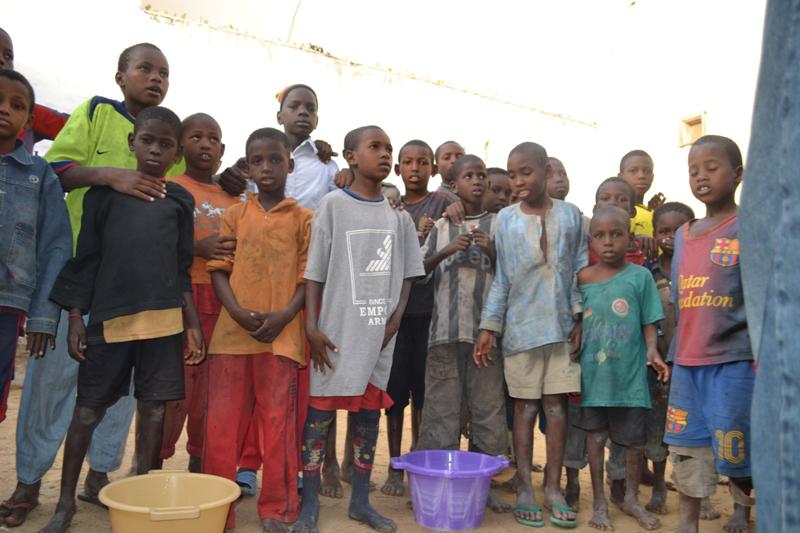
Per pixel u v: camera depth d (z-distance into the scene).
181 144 3.15
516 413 3.35
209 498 2.67
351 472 3.91
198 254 3.12
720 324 2.76
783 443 0.93
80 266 2.78
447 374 3.58
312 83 8.78
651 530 3.13
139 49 3.38
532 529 3.08
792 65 0.95
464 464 3.33
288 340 2.93
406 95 9.58
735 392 2.69
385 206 3.22
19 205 2.70
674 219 3.99
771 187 1.01
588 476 4.33
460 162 3.83
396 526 2.96
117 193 2.85
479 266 3.66
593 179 11.41
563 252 3.36
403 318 3.91
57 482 3.46
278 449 2.90
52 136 4.01
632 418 3.27
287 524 2.88
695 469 2.82
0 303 2.62
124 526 2.35
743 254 1.06
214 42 8.10
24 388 2.98
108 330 2.71
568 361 3.24
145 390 2.77
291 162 3.30
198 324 2.95
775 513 0.96
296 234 3.09
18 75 2.69
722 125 9.91
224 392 2.91
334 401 2.95
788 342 0.93
